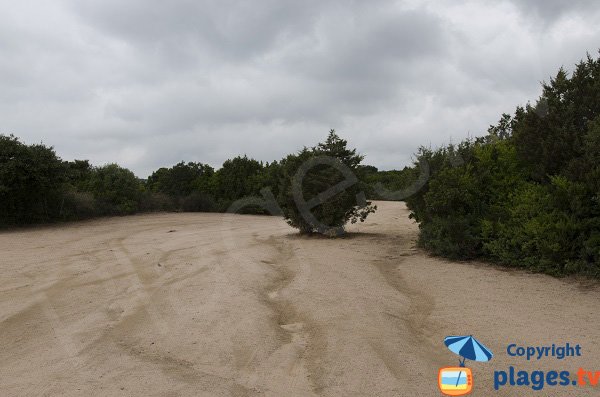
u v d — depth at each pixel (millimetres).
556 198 9039
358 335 5859
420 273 9469
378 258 11266
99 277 9672
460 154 11875
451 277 9031
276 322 6602
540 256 9156
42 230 20141
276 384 4613
